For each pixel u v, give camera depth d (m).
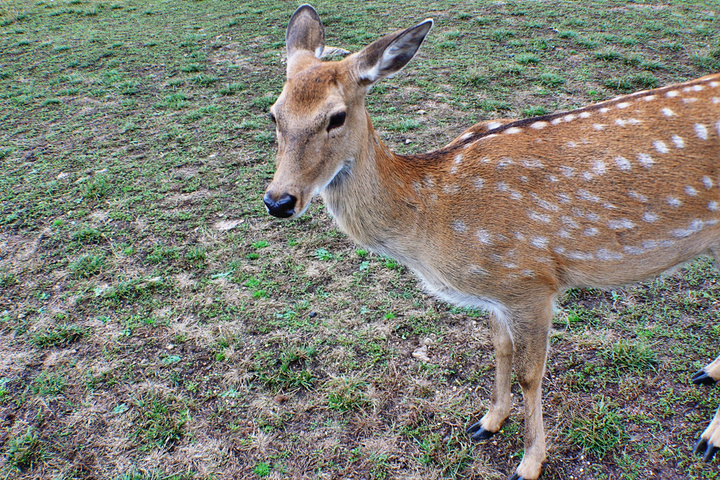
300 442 1.56
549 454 1.51
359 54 1.34
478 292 1.44
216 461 1.53
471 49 3.73
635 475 1.46
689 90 1.47
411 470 1.50
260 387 1.67
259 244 2.09
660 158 1.40
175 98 3.30
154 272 2.01
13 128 3.08
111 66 3.92
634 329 1.75
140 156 2.71
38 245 2.13
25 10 5.52
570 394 1.62
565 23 4.13
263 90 3.36
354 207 1.40
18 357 1.76
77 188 2.47
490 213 1.40
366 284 1.94
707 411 1.56
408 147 2.58
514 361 1.44
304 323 1.83
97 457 1.54
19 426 1.60
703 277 1.90
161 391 1.67
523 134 1.45
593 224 1.40
